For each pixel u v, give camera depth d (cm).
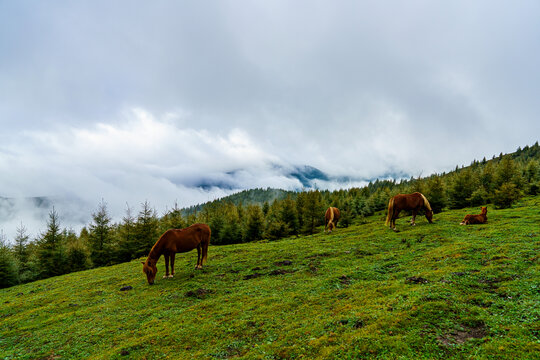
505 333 615
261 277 1573
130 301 1397
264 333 838
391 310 803
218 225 5703
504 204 3906
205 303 1198
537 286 823
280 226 5441
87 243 4450
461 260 1234
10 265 3303
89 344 954
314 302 1047
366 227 3198
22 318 1359
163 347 838
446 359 553
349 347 638
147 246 4203
